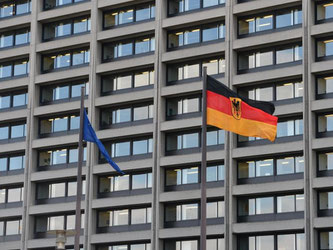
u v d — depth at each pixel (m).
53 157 138.88
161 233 125.31
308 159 116.50
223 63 127.38
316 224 114.31
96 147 133.62
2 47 145.75
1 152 141.62
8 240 140.25
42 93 141.12
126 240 127.88
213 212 124.50
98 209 132.75
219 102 80.31
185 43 130.25
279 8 123.44
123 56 134.88
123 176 132.50
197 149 127.19
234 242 120.50
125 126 133.50
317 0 120.81
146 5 134.50
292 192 119.62
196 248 124.81
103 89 136.00
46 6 142.75
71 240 132.88
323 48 120.00
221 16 126.12
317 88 119.44
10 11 145.75
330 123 118.31
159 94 129.12
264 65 123.81
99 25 136.62
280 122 122.12
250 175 122.81
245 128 81.50
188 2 130.62
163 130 128.25
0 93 145.12
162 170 128.00
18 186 141.12
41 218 138.12
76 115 138.00
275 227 117.50
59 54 140.75
